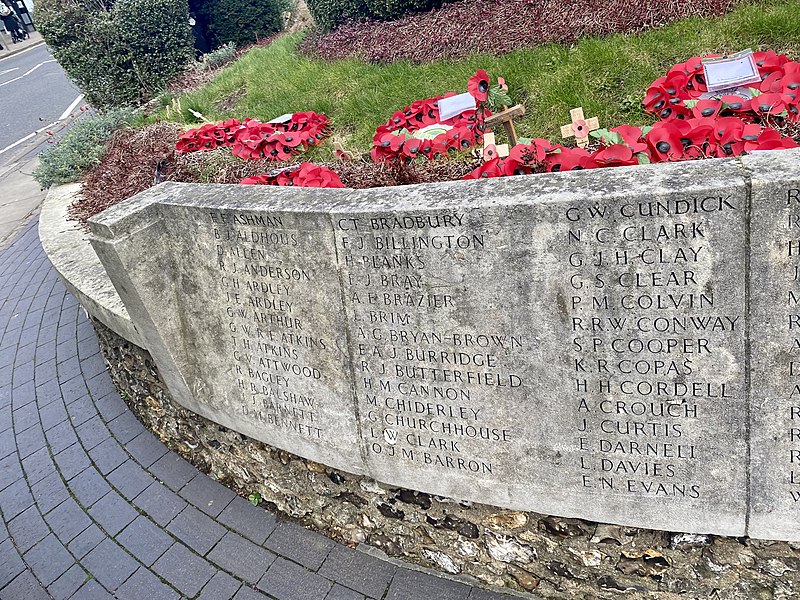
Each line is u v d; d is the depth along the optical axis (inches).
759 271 79.0
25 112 669.9
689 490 93.0
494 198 89.0
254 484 143.6
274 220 107.3
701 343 84.7
